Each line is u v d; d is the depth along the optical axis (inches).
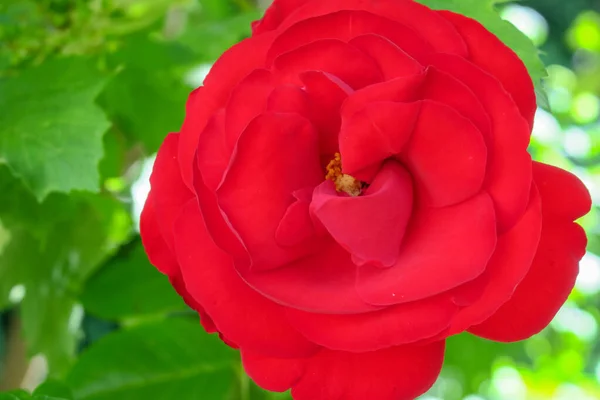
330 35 12.9
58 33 16.5
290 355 12.9
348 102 12.6
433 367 12.9
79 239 17.4
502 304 12.7
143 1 17.2
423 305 12.5
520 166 12.5
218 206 12.8
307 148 13.1
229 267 13.0
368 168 13.1
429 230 12.9
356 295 12.7
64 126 15.3
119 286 16.9
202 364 16.1
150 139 17.8
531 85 12.8
